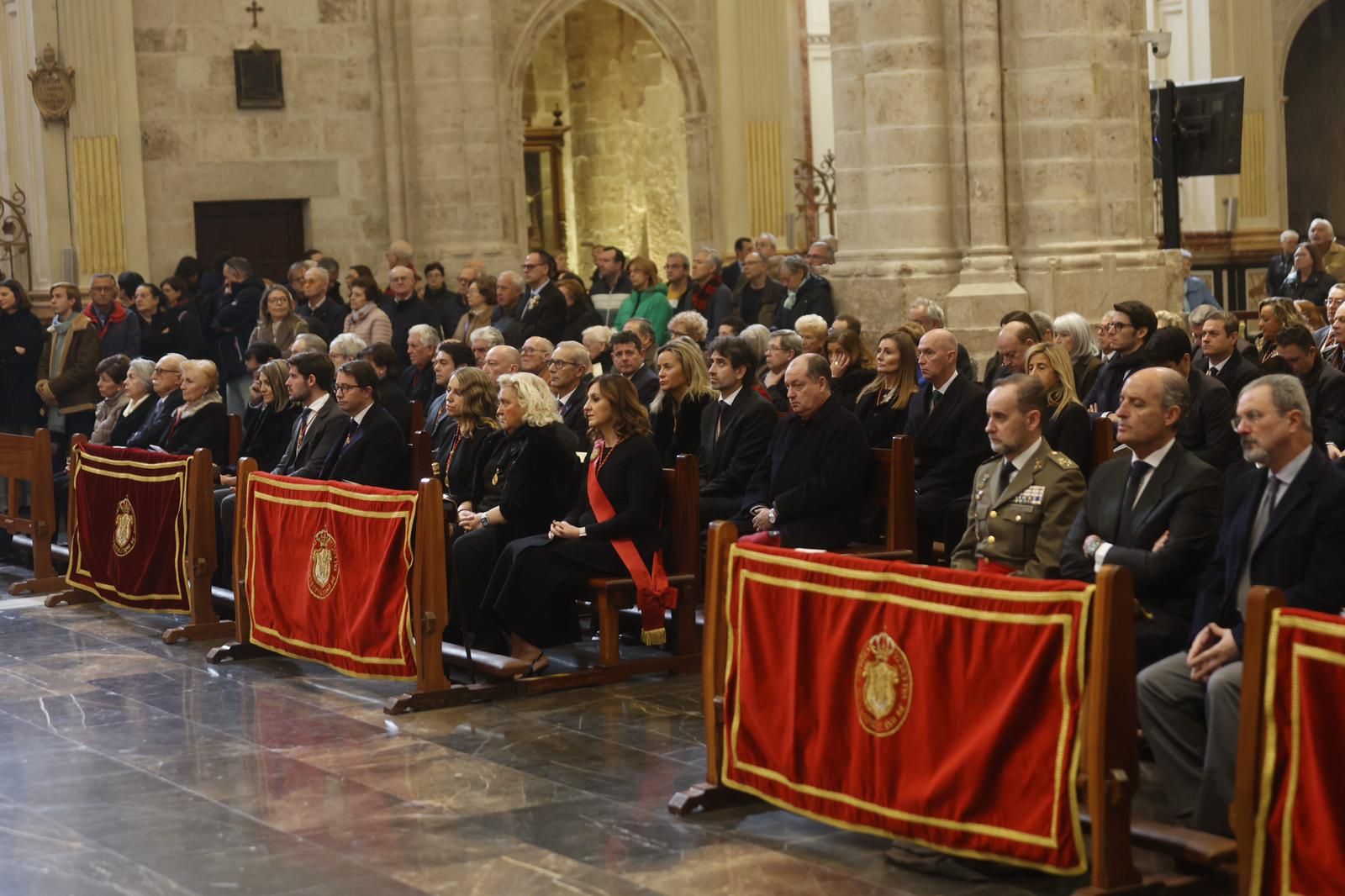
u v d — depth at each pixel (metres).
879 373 10.49
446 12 20.59
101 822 6.83
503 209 21.45
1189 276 17.92
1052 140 13.59
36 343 15.36
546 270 15.05
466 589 9.12
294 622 9.21
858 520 9.13
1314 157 28.44
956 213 13.98
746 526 9.45
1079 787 5.34
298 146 20.83
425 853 6.27
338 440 10.52
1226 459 9.00
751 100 22.72
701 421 10.57
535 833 6.45
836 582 6.05
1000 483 7.41
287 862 6.24
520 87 21.50
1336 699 4.89
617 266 17.12
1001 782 5.52
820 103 30.28
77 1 19.36
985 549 7.32
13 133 20.00
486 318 15.17
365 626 8.65
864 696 5.93
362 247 21.22
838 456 8.97
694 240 22.64
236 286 16.19
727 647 6.59
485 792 7.02
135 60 19.98
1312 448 5.90
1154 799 6.60
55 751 7.95
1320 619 4.93
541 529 9.12
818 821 6.32
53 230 19.52
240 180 20.59
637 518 8.80
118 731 8.25
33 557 12.40
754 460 10.05
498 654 9.22
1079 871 5.36
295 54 20.75
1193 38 24.58
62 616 11.16
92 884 6.10
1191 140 14.69
